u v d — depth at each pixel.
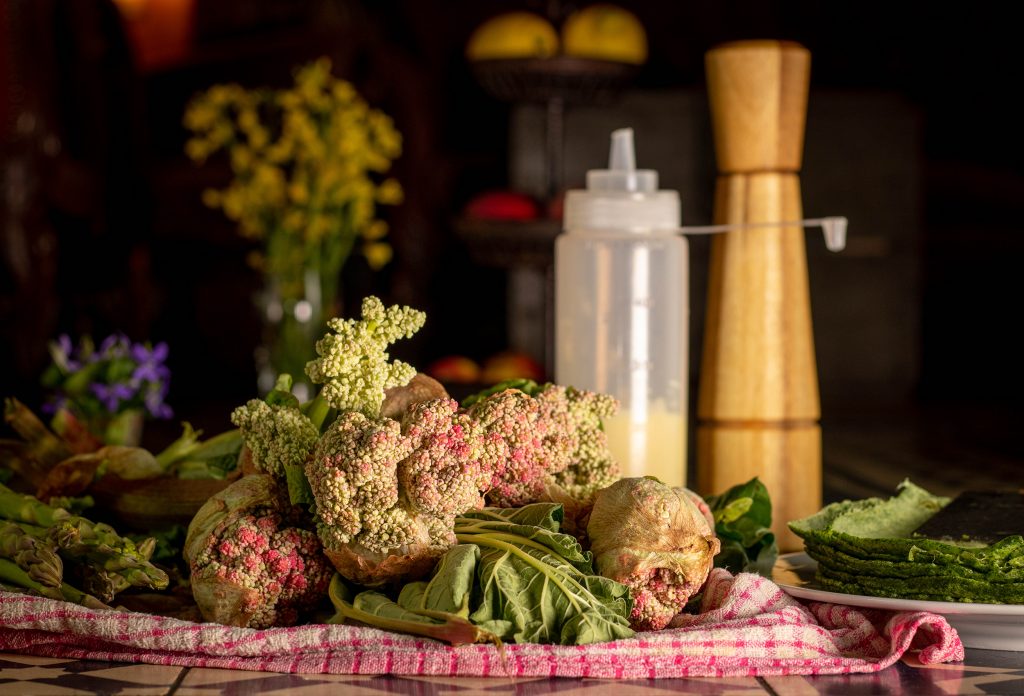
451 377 4.14
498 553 1.42
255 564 1.45
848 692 1.32
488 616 1.38
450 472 1.41
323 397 1.49
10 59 4.02
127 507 1.72
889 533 1.74
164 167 5.19
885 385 5.35
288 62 4.99
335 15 5.08
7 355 4.03
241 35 5.55
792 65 2.07
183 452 1.97
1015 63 5.98
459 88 5.91
